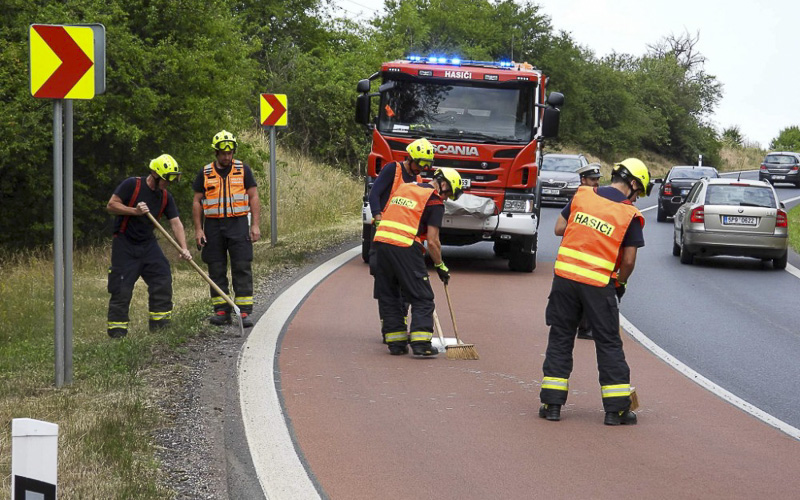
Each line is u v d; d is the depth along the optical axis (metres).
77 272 14.27
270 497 5.16
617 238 6.83
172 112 16.16
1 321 10.51
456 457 5.94
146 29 16.25
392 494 5.26
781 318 12.17
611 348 6.81
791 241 23.50
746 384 8.31
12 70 14.68
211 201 9.97
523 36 57.38
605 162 69.19
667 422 6.91
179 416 6.57
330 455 5.92
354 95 31.28
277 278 13.55
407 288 8.85
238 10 35.88
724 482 5.57
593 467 5.80
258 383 7.61
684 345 10.07
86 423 6.02
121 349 8.17
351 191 27.22
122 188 9.16
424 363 8.61
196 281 13.31
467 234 14.95
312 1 38.94
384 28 42.78
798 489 5.48
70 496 4.80
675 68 86.25
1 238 16.50
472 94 14.97
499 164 14.84
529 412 7.06
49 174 15.80
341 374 8.06
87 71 7.18
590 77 71.12
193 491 5.16
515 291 13.30
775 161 51.22
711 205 17.78
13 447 3.57
